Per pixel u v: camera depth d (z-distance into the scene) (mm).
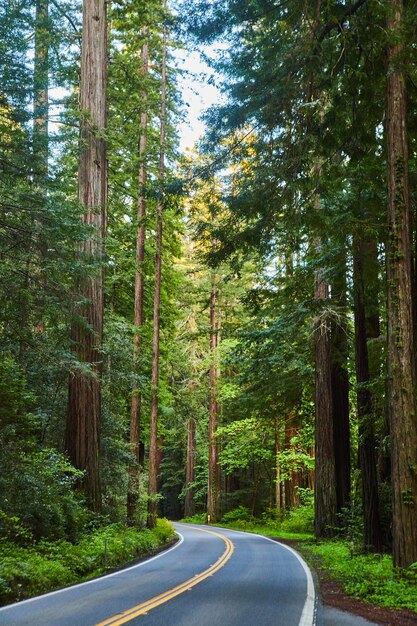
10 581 10531
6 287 15258
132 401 27312
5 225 15078
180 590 11328
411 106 13633
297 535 31172
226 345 43500
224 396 42031
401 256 12227
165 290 34250
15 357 18094
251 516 45000
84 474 17422
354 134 14047
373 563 14992
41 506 14383
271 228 14078
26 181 15883
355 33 12547
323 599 10641
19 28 15148
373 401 17781
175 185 14133
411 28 11586
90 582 12562
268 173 13250
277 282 23984
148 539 21719
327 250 18172
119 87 25344
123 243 32000
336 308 21766
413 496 11617
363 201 14984
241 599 10328
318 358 25172
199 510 67625
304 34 12594
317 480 24578
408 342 12016
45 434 20969
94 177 19578
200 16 13039
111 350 22719
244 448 42250
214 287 42969
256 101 13344
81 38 21156
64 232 15281
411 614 9078
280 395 30031
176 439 62500
